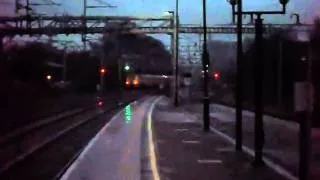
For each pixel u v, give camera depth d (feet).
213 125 115.55
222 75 296.10
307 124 37.63
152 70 432.66
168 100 294.05
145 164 59.31
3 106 158.61
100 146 79.05
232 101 230.89
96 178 50.62
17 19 201.98
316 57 67.05
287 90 157.07
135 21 227.20
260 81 55.62
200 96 283.18
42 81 259.19
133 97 339.36
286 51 152.35
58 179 50.52
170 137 89.71
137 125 119.75
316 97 82.64
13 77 212.84
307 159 37.88
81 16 216.95
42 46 265.75
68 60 378.73
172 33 227.40
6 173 55.72
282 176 50.01
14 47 242.58
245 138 85.81
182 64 353.51
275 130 98.73
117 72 382.01
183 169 55.31
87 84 364.99
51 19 213.66
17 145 83.56
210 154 66.90
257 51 55.01
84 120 138.72
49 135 100.63
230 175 51.13
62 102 224.12
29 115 144.36
